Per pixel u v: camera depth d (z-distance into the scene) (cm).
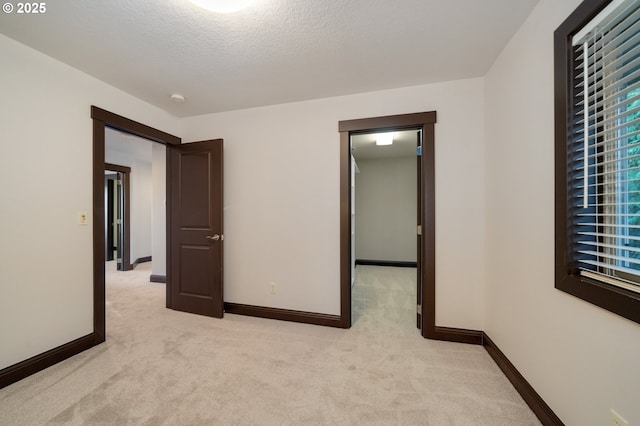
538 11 140
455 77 218
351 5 140
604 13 98
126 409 143
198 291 285
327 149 257
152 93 246
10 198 168
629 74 97
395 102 237
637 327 88
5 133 166
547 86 133
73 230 201
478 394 155
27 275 175
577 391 113
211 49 180
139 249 560
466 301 220
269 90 241
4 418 136
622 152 104
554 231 127
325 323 254
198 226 287
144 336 230
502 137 182
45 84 185
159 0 136
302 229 265
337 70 208
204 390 159
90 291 211
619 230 106
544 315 135
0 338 163
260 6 140
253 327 250
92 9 141
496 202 192
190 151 291
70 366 183
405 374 175
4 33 162
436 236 226
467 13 147
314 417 138
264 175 277
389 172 568
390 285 405
